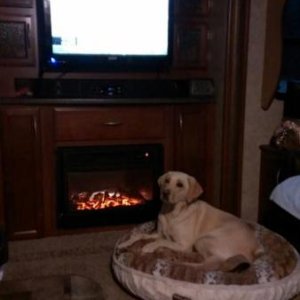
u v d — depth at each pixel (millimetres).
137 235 2248
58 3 2586
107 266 2332
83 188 2863
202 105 2873
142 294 1895
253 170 2879
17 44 2627
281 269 1900
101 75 2857
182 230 2102
